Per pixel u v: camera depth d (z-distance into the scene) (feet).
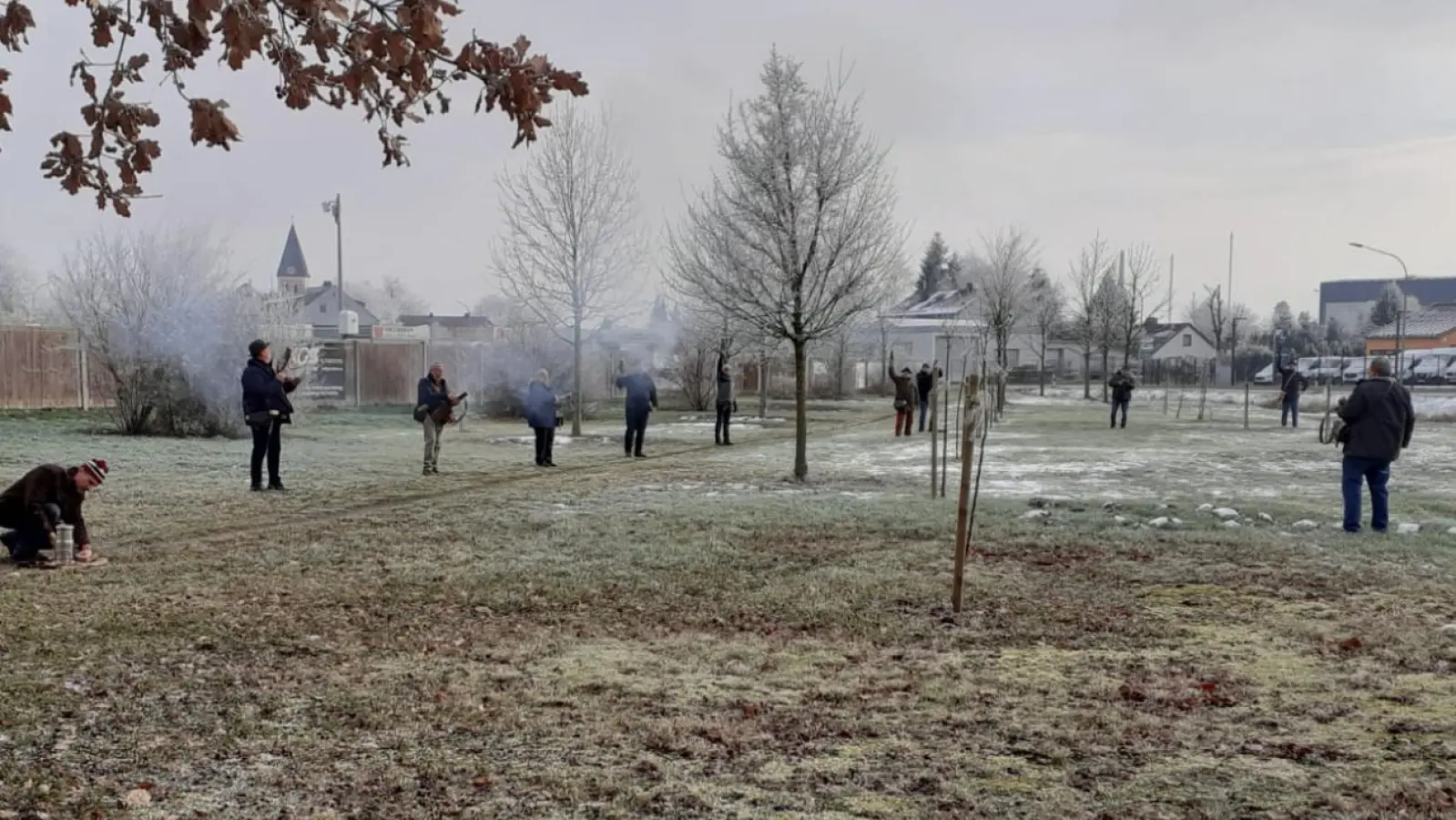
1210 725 16.39
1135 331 175.52
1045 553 31.58
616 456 65.57
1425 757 14.89
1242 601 25.41
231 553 30.68
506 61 10.38
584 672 19.19
